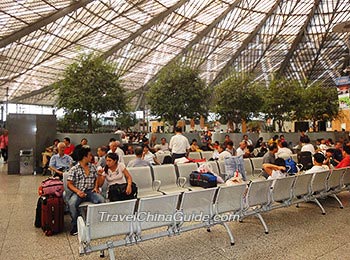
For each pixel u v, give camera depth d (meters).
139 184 6.03
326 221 5.34
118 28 23.84
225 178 7.04
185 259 3.79
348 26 13.39
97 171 5.40
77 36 22.84
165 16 24.11
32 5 16.30
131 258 3.84
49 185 4.95
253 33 33.84
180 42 30.84
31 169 11.33
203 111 15.02
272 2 29.17
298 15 32.47
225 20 29.75
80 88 11.77
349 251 4.01
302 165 8.18
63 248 4.17
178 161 7.98
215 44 33.66
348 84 18.08
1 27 17.86
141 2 20.67
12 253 4.00
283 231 4.80
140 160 6.75
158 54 32.28
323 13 32.62
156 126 26.80
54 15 17.88
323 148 10.78
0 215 5.71
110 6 19.50
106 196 5.52
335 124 25.75
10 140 11.44
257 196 4.85
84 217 4.26
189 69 14.88
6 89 33.75
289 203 5.42
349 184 6.91
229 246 4.20
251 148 10.38
